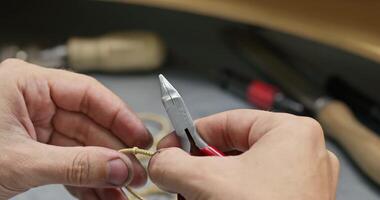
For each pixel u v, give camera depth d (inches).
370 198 22.2
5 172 18.4
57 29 31.9
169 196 22.2
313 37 24.8
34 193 22.5
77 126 21.3
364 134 23.2
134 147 19.6
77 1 33.8
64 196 22.4
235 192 15.5
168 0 27.8
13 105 19.4
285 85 26.3
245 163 16.1
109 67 28.1
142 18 32.7
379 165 22.2
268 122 17.5
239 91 26.6
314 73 27.8
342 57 29.1
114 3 33.3
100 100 20.7
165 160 16.5
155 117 25.2
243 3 26.3
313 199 15.6
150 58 28.2
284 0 25.4
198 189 15.9
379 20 23.6
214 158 16.4
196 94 27.0
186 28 32.0
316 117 24.9
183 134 18.0
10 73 20.1
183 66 29.0
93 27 32.1
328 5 24.5
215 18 31.9
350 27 24.1
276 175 15.8
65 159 18.0
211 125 18.4
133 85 27.5
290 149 16.3
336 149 24.3
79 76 21.1
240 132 18.1
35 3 34.0
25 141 18.7
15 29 31.9
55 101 21.0
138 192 22.1
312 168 16.1
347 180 22.9
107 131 21.2
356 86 27.2
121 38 28.3
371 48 23.5
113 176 17.9
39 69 20.9
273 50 29.3
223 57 29.5
